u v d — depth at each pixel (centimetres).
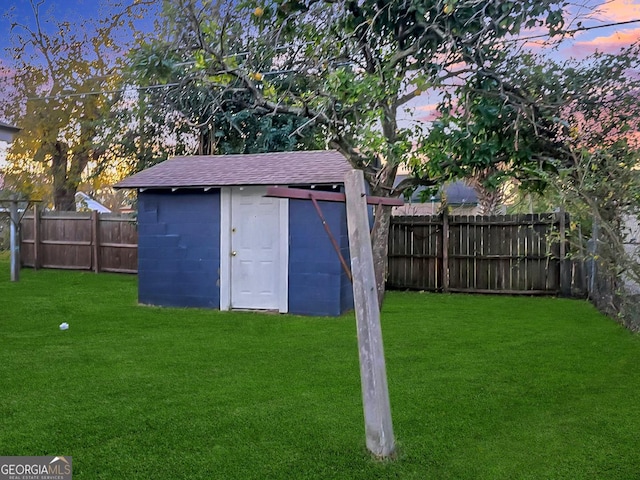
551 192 743
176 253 896
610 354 559
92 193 2361
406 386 453
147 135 1534
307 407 402
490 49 763
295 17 748
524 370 502
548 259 1016
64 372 489
